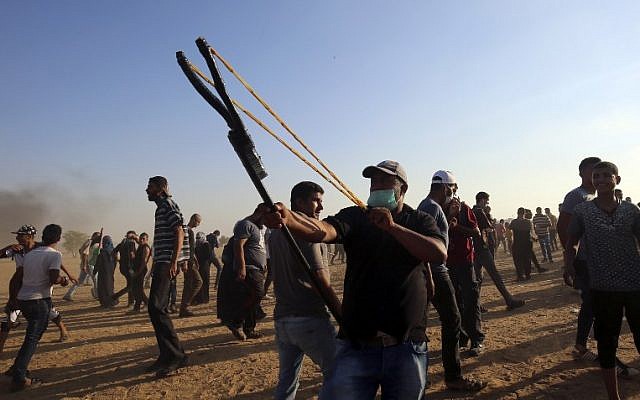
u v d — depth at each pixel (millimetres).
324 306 3279
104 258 11984
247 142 1855
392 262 2357
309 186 3592
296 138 2162
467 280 5250
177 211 5352
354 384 2297
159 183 5340
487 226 7816
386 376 2307
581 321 4840
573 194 4574
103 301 11875
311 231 2207
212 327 8133
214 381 5020
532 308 7809
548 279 11617
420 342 2363
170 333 5383
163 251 5301
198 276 9641
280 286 3297
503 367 4820
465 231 5145
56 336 8148
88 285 19766
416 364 2314
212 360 5852
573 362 4801
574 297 8453
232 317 6645
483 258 7840
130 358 6246
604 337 3688
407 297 2342
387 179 2520
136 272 10945
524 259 11836
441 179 4906
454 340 4277
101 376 5488
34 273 5324
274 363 5551
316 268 3094
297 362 3416
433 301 4320
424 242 2225
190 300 9578
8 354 6809
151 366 5430
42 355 6664
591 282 3752
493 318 7312
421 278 2443
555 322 6594
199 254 11594
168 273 5320
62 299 14539
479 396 4121
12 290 6484
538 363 4852
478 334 5266
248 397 4500
